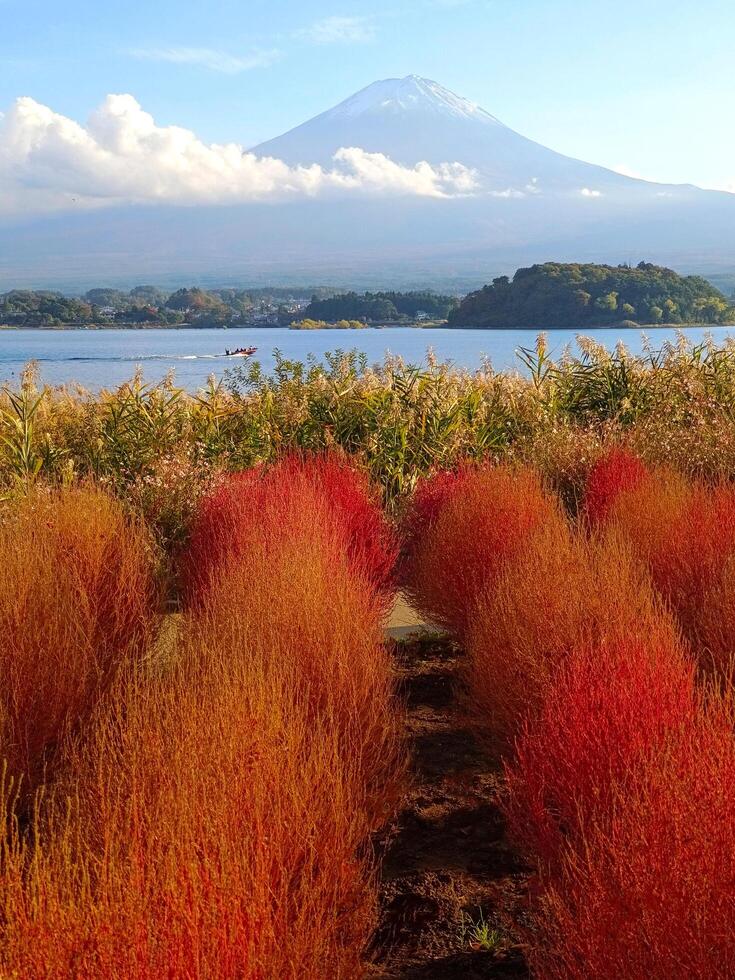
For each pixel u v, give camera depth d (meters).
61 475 8.27
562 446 9.57
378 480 8.95
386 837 3.46
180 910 1.92
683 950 2.03
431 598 5.41
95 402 9.60
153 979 1.82
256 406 10.03
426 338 59.03
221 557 5.12
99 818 2.39
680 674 3.29
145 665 4.29
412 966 2.73
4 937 1.96
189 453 8.62
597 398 11.14
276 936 2.11
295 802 2.52
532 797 2.88
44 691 3.49
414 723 4.48
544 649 3.67
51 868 2.05
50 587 4.12
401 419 9.60
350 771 3.04
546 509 5.87
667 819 2.26
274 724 2.80
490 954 2.77
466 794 3.77
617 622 3.70
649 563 5.16
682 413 10.28
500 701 3.75
